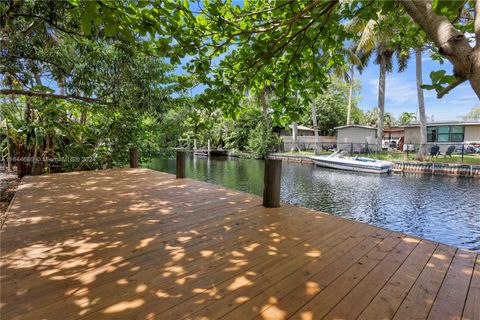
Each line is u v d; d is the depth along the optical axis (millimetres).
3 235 2057
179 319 1151
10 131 6484
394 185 9484
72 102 5605
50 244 1902
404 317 1195
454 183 9570
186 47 1863
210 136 23156
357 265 1669
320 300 1306
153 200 3191
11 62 4371
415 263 1710
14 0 3205
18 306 1209
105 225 2312
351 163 12883
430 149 13758
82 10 1438
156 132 9422
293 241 2027
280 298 1315
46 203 3006
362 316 1195
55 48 4812
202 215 2637
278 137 20109
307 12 1804
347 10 1981
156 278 1475
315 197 8062
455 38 830
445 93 902
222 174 12641
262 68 2514
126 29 1503
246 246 1925
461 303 1305
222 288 1392
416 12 960
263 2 2240
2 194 4945
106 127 7129
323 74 2387
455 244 4730
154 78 6230
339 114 26828
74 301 1257
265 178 2965
